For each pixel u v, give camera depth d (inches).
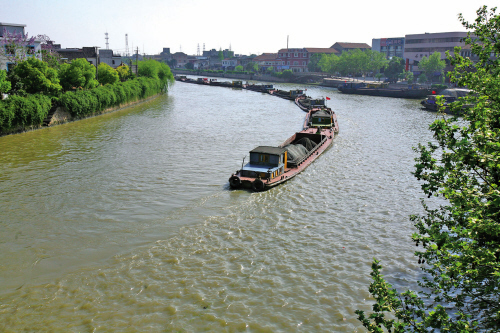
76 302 558.9
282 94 3772.1
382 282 363.6
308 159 1264.8
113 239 734.5
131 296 572.4
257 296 577.6
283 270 645.3
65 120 1947.6
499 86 419.2
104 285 596.7
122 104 2586.1
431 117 2378.2
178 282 605.9
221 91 4347.9
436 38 4729.3
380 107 2915.8
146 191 976.3
